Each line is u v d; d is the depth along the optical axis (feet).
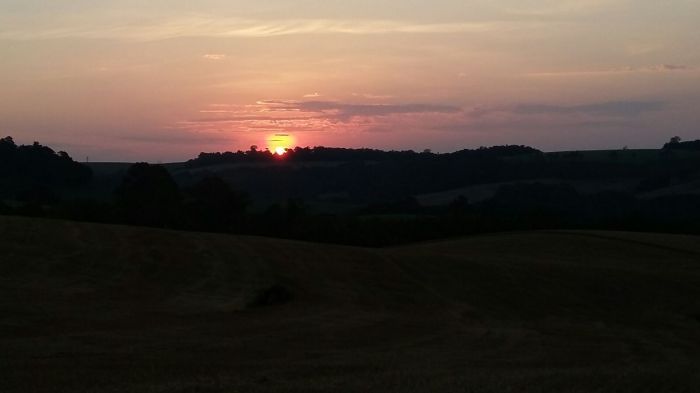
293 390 41.50
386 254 139.64
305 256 133.18
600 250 159.53
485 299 111.65
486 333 81.97
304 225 242.99
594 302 112.27
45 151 335.06
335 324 83.41
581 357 65.92
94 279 106.73
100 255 121.39
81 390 42.19
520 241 173.78
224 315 86.79
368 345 70.08
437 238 242.58
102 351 59.41
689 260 147.95
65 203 247.91
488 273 126.72
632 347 75.46
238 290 107.04
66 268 111.55
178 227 239.30
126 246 129.18
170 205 244.01
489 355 65.31
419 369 52.95
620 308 109.50
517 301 111.24
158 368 51.49
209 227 243.19
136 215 237.25
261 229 244.22
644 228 241.55
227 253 131.13
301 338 72.54
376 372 50.67
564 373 50.06
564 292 117.08
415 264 131.64
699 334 89.71
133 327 74.84
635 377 48.60
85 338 66.44
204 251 131.03
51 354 56.70
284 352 63.16
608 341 79.97
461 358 62.28
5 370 48.96
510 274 126.52
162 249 129.70
